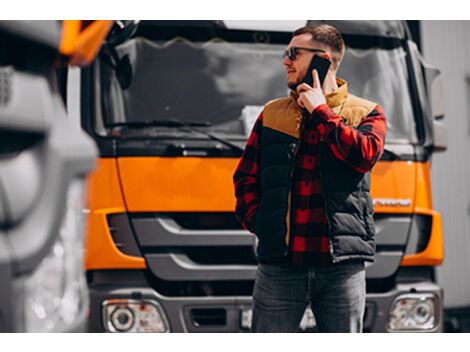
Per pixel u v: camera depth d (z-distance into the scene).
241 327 6.47
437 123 7.01
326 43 4.52
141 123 6.50
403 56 7.06
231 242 6.49
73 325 2.25
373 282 6.78
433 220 6.88
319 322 4.46
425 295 6.77
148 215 6.41
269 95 6.73
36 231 2.12
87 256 6.34
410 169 6.83
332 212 4.31
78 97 6.51
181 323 6.39
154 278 6.48
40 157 2.18
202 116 6.60
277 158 4.41
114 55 6.59
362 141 4.29
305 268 4.36
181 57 6.68
